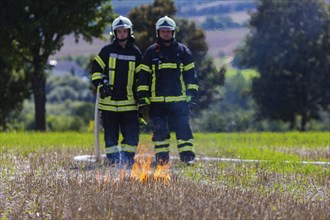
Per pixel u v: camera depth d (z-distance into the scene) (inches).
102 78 796.0
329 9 2864.2
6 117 2960.1
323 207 543.5
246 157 904.3
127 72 798.5
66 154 904.3
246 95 2630.4
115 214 480.1
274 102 3034.0
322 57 2997.0
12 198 565.9
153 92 802.8
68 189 584.7
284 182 692.7
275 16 2711.6
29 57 2425.0
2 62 2827.3
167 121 810.8
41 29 2266.2
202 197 557.6
